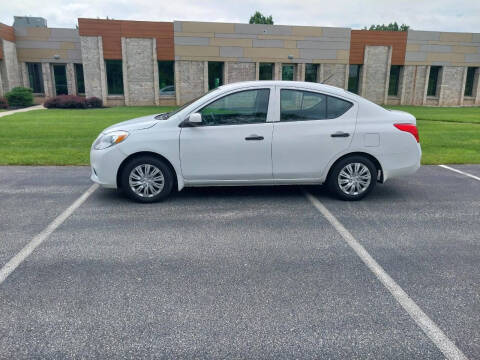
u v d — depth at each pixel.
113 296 3.25
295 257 4.02
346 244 4.36
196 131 5.50
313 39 25.61
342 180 5.86
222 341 2.71
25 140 10.89
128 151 5.46
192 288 3.39
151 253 4.06
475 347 2.69
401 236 4.61
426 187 6.79
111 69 24.61
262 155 5.60
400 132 5.73
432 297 3.30
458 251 4.21
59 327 2.84
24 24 26.92
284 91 5.59
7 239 4.37
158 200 5.76
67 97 22.50
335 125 5.65
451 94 28.66
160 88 25.11
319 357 2.57
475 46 28.00
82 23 23.23
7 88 23.61
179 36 24.23
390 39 26.77
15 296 3.23
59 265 3.77
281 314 3.03
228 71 25.16
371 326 2.90
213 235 4.56
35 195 6.05
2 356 2.54
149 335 2.77
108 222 4.93
